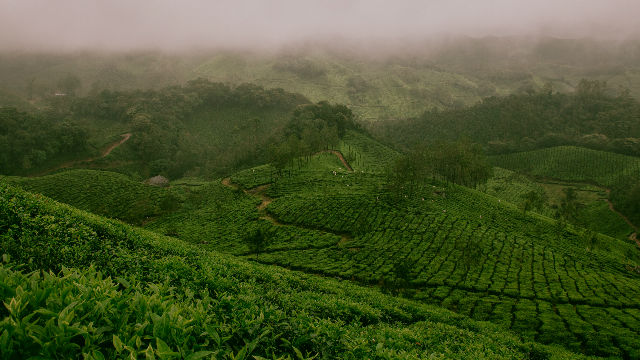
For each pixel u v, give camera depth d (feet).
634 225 406.41
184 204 336.90
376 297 106.42
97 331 13.87
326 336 26.35
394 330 58.90
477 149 419.95
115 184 382.01
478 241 223.10
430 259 194.80
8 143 429.79
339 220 259.19
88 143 515.09
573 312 133.28
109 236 60.80
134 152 555.69
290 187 349.61
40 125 491.31
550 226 275.80
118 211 314.35
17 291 14.37
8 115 470.80
